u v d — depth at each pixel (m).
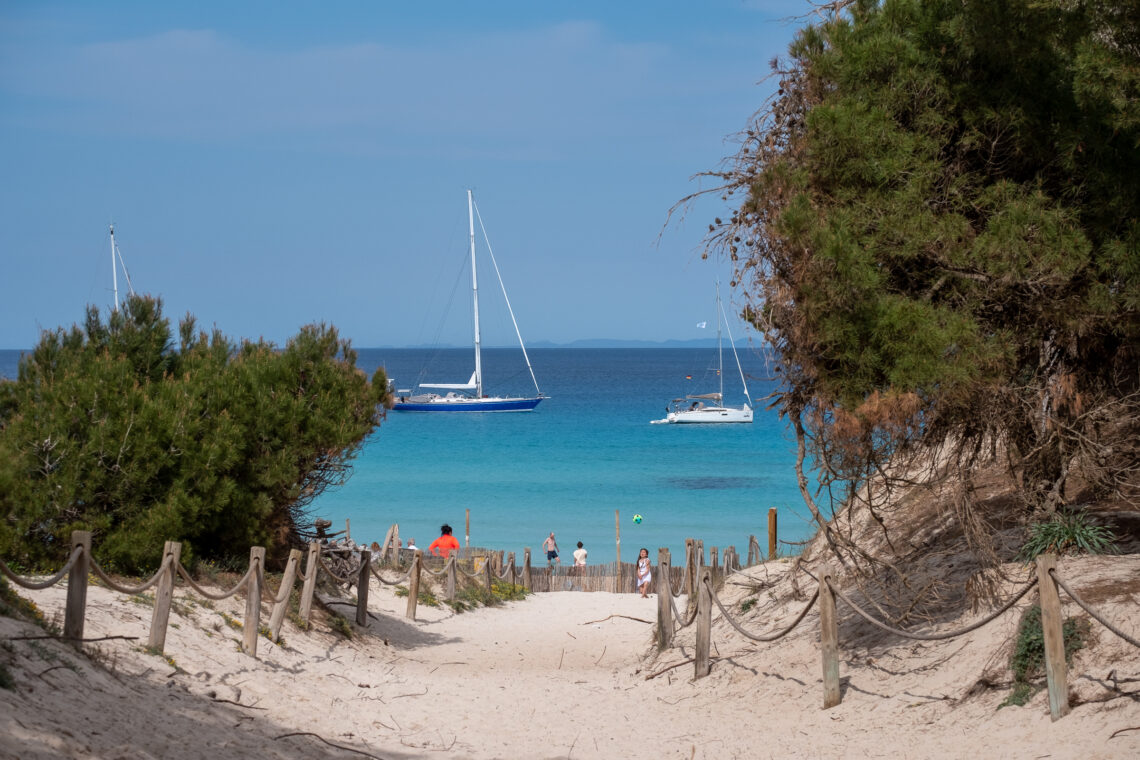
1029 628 9.04
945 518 13.85
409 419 98.81
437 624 19.84
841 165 10.31
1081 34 9.64
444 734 10.60
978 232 10.38
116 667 9.40
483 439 77.69
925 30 10.47
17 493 12.81
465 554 27.50
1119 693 8.02
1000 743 8.18
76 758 6.56
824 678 10.34
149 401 13.82
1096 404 11.17
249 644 11.96
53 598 11.12
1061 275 9.61
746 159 11.41
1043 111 10.12
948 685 9.64
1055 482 11.50
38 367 14.75
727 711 11.22
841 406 10.29
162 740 7.73
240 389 15.24
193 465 14.06
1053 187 10.40
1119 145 9.87
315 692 11.46
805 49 10.99
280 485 15.62
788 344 11.05
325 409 15.84
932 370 9.59
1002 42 9.81
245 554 15.66
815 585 14.63
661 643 15.02
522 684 13.83
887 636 11.52
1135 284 9.69
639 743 10.38
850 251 9.70
